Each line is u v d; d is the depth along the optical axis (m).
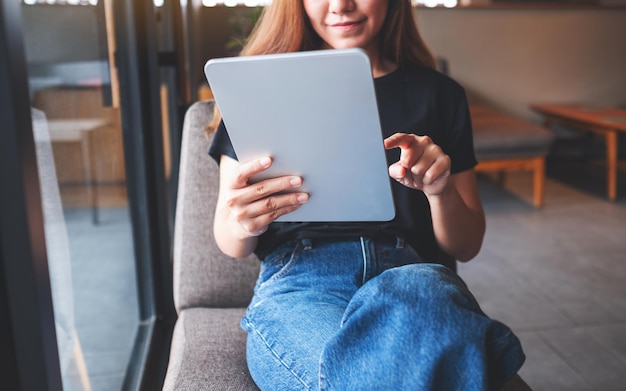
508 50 4.78
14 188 0.61
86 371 1.33
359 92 0.78
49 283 0.68
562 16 4.75
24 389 0.65
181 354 1.07
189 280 1.27
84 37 1.29
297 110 0.81
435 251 1.16
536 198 3.60
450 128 1.15
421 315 0.70
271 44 1.17
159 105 1.72
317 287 0.99
